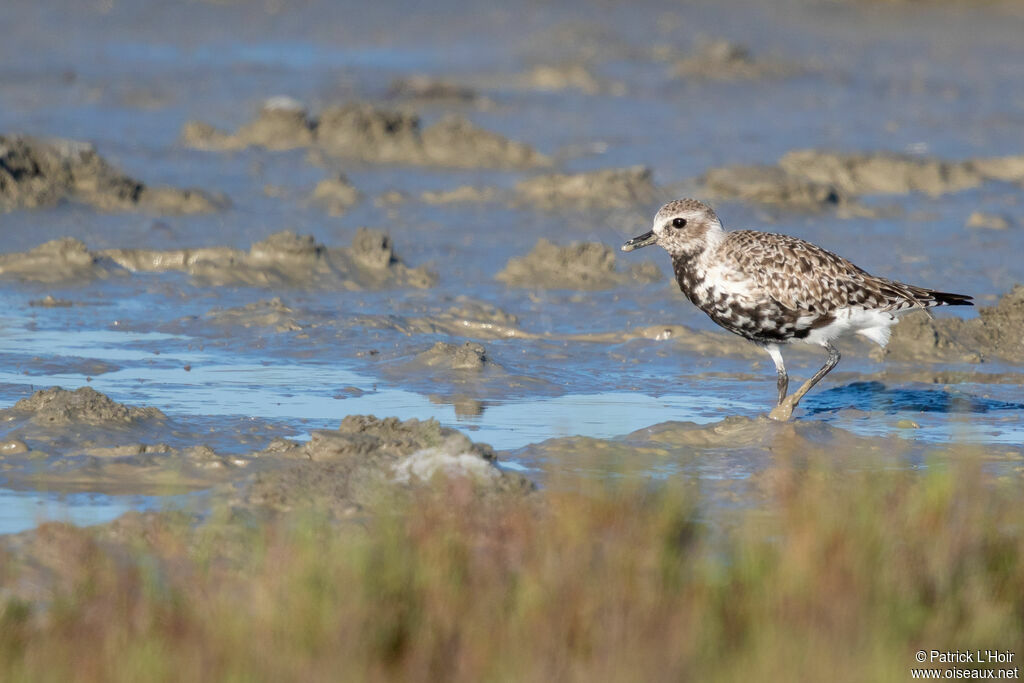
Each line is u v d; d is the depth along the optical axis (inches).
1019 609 375.2
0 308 773.3
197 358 690.2
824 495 445.1
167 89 1578.5
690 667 329.1
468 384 650.2
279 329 733.9
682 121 1530.5
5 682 321.4
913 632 353.7
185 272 868.6
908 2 2628.0
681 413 611.2
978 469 486.9
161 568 394.3
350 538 396.8
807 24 2415.1
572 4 2458.2
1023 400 645.9
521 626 346.0
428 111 1524.4
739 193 1126.4
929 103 1721.2
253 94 1574.8
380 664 336.5
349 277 858.1
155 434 539.5
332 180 1099.3
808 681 323.6
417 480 464.8
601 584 366.9
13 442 507.8
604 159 1295.5
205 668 325.7
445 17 2267.5
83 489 475.5
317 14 2224.4
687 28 2308.1
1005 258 946.1
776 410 596.4
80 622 353.1
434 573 370.6
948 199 1163.3
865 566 374.9
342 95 1589.6
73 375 647.8
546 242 892.0
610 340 753.0
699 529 436.1
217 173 1166.3
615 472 506.9
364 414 580.1
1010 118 1620.3
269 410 593.3
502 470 482.0
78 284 826.8
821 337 585.6
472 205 1082.1
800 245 580.7
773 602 356.8
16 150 1016.9
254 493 457.1
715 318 597.9
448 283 864.3
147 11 2139.5
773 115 1595.7
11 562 399.5
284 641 336.8
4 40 1843.0
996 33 2401.6
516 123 1478.8
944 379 684.1
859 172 1220.5
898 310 588.1
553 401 628.4
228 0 2272.4
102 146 1248.2
